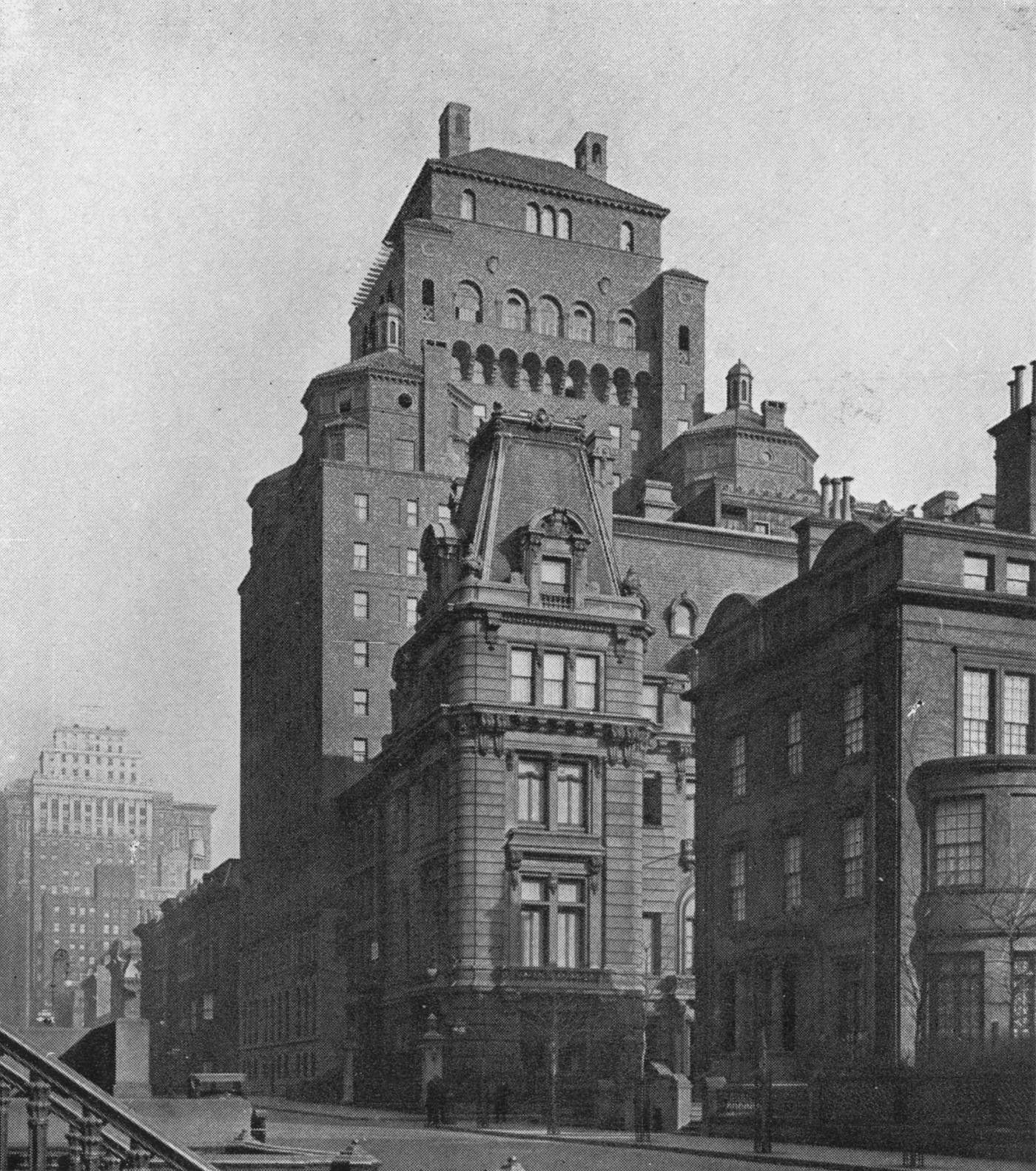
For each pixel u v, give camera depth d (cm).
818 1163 3316
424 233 11088
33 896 13825
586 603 6512
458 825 6175
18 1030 2642
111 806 14238
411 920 7006
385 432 10125
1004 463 5209
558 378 11519
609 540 6744
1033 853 4312
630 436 11656
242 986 11794
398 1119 5894
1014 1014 4119
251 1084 11044
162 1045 13400
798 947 5006
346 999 8750
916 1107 3803
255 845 11656
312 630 9938
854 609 4794
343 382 10200
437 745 6556
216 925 12756
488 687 6291
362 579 9838
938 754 4534
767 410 10756
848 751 4878
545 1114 5728
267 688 11550
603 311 11731
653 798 7100
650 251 11981
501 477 6669
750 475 10500
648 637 6681
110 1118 1415
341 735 9575
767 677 5469
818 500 10438
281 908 10469
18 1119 2066
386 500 9988
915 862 4459
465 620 6325
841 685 4925
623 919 6291
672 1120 4853
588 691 6475
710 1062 5544
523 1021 5984
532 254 11575
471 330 11200
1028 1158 3406
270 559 11681
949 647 4606
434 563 6938
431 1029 6050
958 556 4700
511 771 6259
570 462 6825
